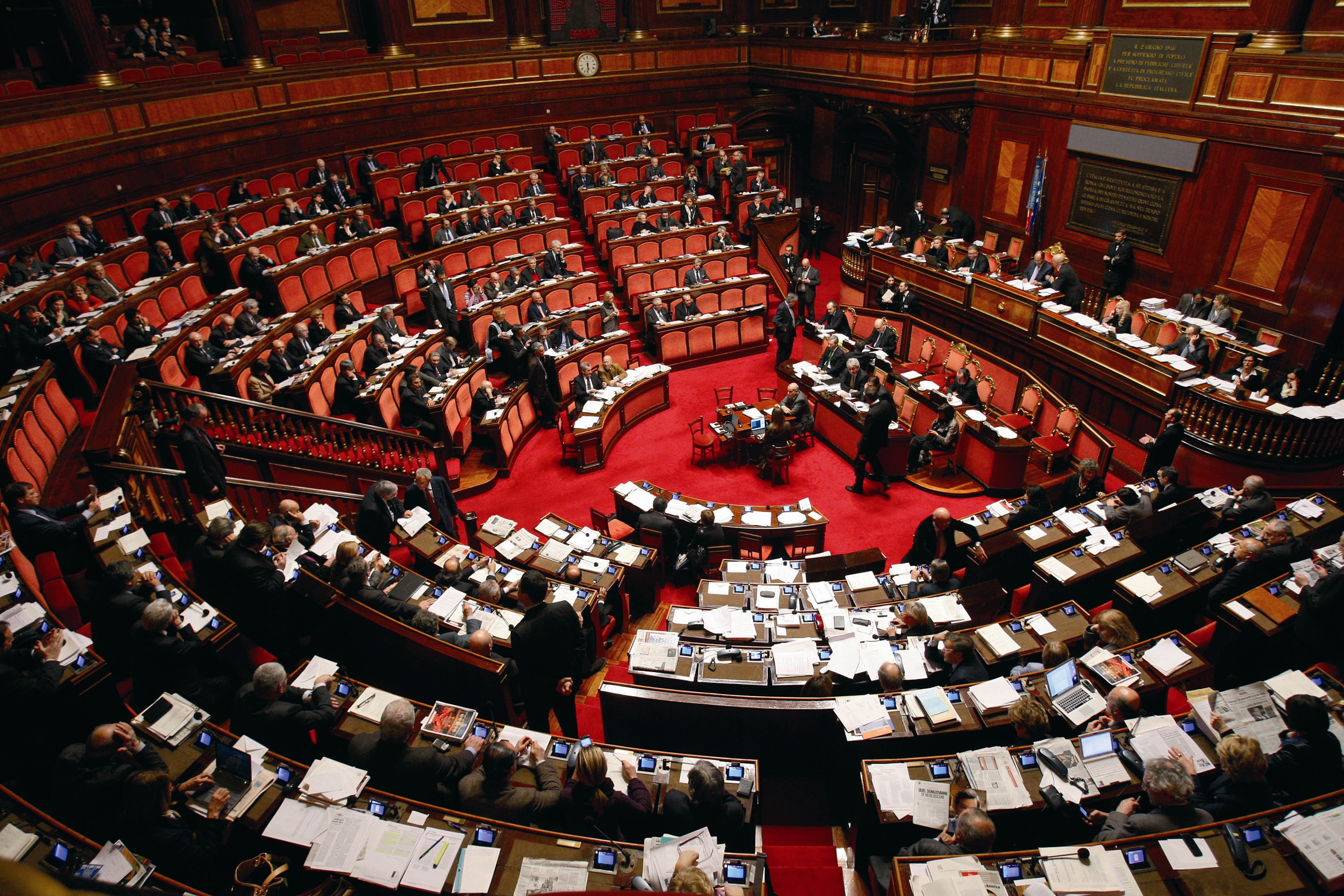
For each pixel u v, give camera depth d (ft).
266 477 33.35
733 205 63.10
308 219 49.83
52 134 40.27
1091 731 18.53
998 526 30.66
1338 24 36.50
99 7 57.57
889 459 40.16
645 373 47.37
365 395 38.32
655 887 15.38
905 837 17.88
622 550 29.22
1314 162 37.04
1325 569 23.40
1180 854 15.37
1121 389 40.73
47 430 29.12
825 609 23.80
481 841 16.26
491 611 24.66
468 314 47.44
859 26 69.41
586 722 24.82
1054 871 15.31
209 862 15.62
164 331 36.99
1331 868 14.96
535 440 45.70
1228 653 23.16
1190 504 29.32
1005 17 53.98
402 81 60.44
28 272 35.68
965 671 20.97
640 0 68.85
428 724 19.02
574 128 67.41
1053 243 52.54
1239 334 41.55
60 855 14.44
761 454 42.09
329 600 22.54
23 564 22.52
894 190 65.00
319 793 16.67
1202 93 41.34
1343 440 35.09
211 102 49.55
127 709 19.63
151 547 23.68
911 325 49.78
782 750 21.07
